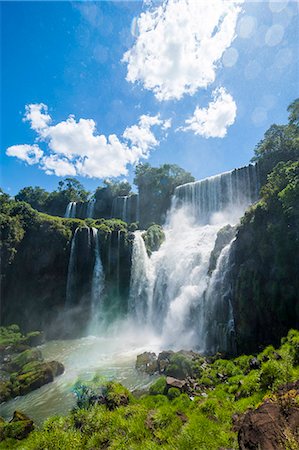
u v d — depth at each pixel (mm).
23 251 40250
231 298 25969
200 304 30109
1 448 11914
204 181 51031
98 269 42906
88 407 13047
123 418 10516
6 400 18359
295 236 21047
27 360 24172
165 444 8414
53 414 16141
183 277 34938
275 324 21062
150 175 64625
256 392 11047
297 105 37344
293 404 6637
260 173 40094
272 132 40938
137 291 40750
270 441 5805
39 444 9977
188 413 10961
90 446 9281
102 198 71688
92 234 44312
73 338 35188
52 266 41531
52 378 21109
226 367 18641
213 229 41500
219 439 7680
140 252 42844
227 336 24922
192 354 22625
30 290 39719
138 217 63500
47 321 38969
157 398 14438
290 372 10781
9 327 34438
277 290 21125
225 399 12297
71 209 73875
